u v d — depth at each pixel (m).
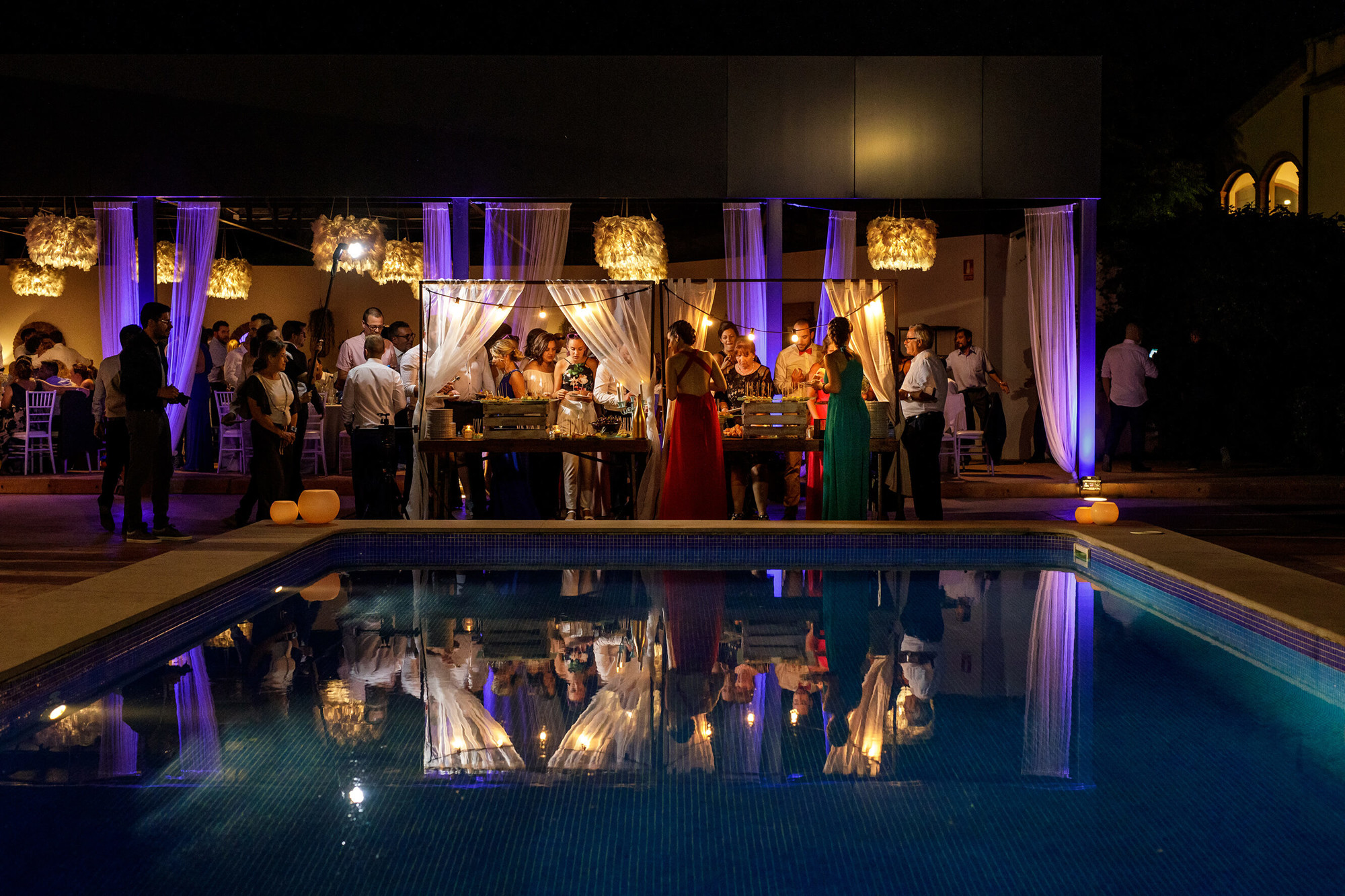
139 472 6.94
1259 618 3.78
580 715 3.15
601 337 7.89
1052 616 4.45
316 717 3.12
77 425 10.75
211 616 4.16
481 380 8.52
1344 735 2.98
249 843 2.27
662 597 4.78
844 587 5.02
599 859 2.21
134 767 2.70
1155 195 14.99
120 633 3.51
